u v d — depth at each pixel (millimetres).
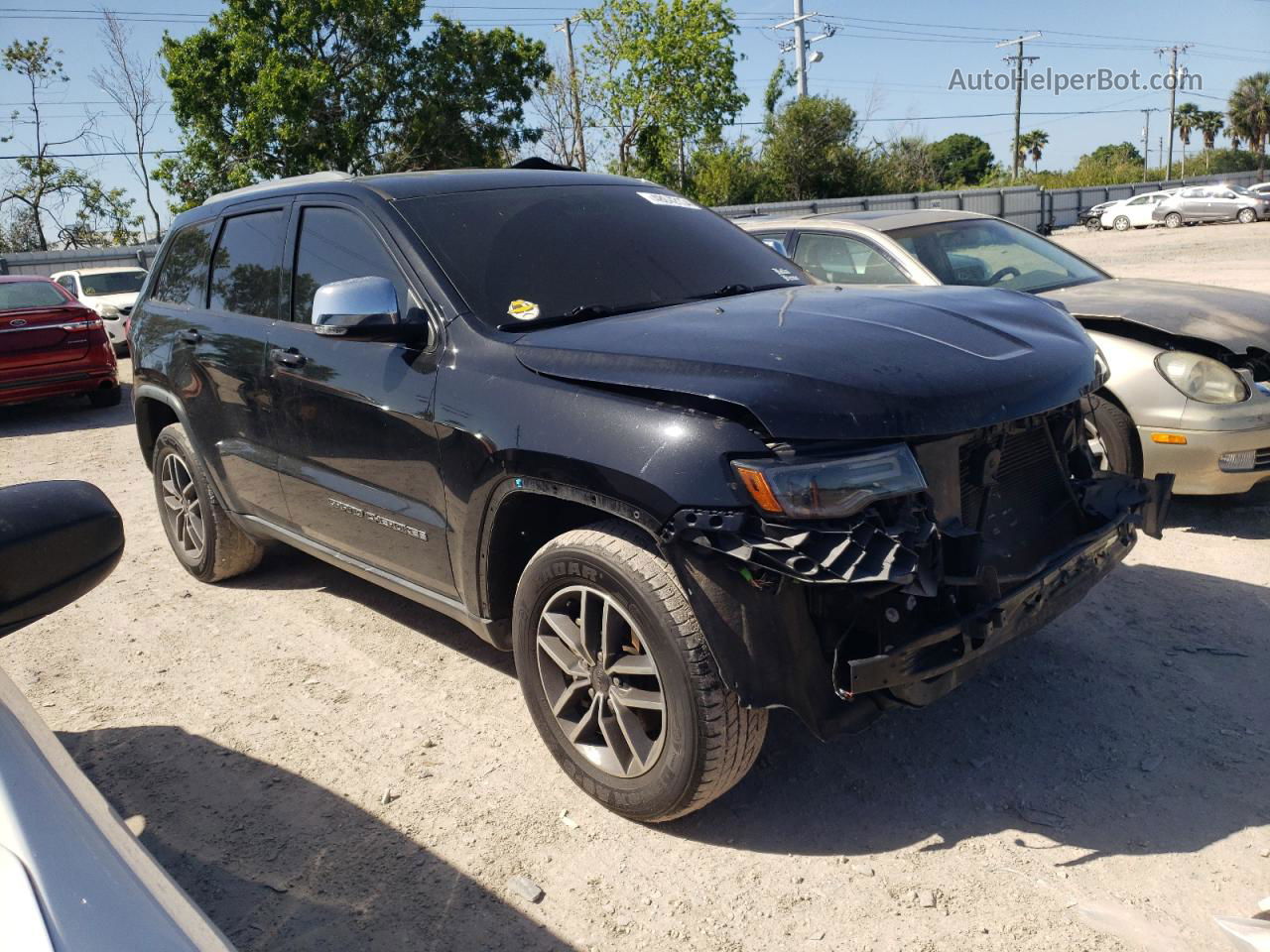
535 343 3029
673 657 2611
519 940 2512
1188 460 4777
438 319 3264
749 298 3469
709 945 2459
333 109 32781
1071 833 2793
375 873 2795
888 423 2506
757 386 2523
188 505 5059
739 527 2422
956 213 6547
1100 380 3260
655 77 39062
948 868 2682
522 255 3512
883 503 2525
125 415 11297
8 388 10742
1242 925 2234
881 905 2555
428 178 3857
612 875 2736
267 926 2602
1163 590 4359
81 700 3934
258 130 31438
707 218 4289
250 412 4172
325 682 3967
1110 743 3219
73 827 1228
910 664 2514
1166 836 2754
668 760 2715
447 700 3760
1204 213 37156
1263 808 2842
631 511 2609
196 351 4477
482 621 3256
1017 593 2688
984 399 2666
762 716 2674
